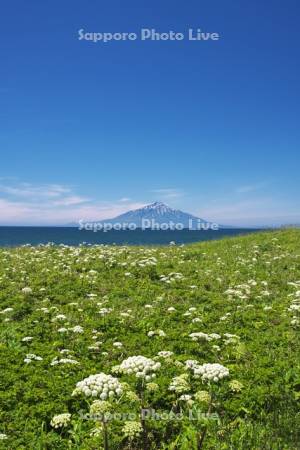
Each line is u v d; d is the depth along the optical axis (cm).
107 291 1944
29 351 1266
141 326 1513
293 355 1302
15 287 1909
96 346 1302
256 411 1006
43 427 930
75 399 1013
